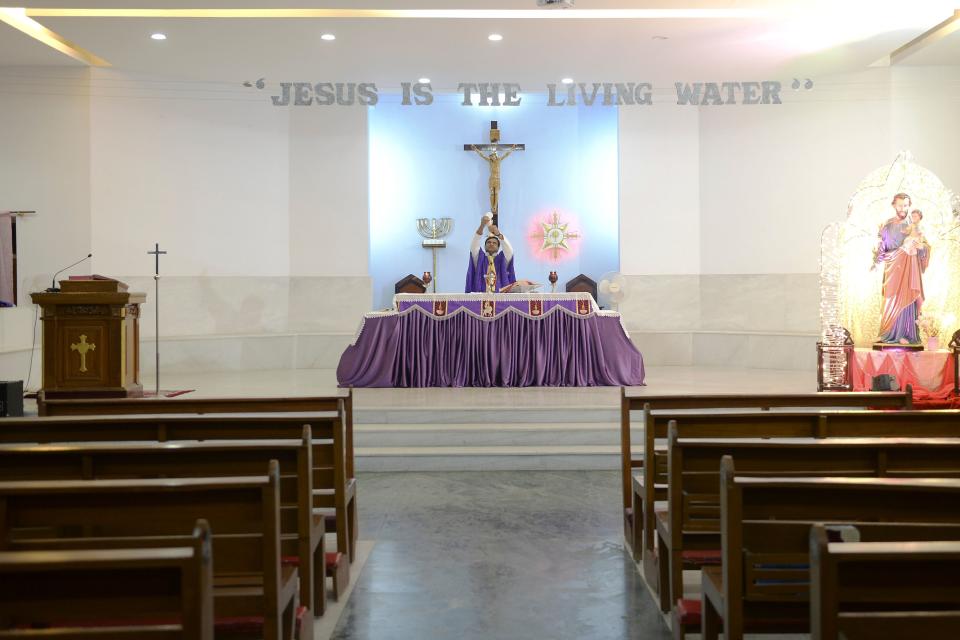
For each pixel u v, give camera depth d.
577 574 4.48
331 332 12.70
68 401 4.81
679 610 3.49
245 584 2.93
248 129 12.42
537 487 6.48
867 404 4.93
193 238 12.03
